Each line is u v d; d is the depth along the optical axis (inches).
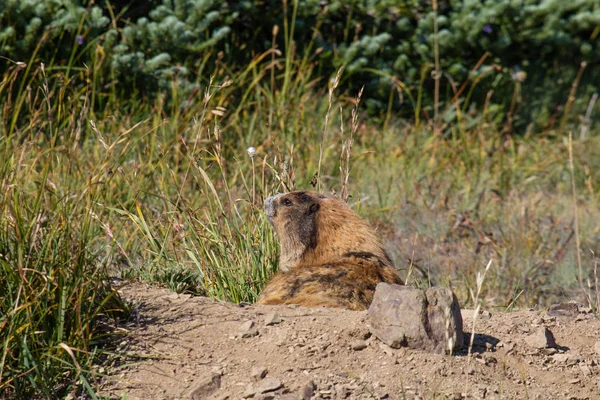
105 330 282.8
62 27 573.0
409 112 745.6
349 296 309.9
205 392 252.2
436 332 267.4
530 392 258.4
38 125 511.8
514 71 788.0
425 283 432.8
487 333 290.0
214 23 665.6
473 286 452.1
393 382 255.0
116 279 332.8
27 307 258.7
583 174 697.0
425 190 605.3
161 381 258.8
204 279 348.8
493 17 724.7
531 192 649.0
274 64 678.5
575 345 290.0
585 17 776.3
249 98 645.3
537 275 469.1
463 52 756.6
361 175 608.4
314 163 577.6
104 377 260.5
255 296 349.4
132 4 650.8
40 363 256.2
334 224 358.9
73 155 399.9
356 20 719.1
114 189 455.2
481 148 676.1
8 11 557.6
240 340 276.4
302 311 295.3
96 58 558.6
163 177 432.5
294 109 626.8
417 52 732.7
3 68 563.2
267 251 379.2
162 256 373.7
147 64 592.1
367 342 270.8
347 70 698.2
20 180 350.3
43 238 292.4
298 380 254.7
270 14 681.6
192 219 379.2
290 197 366.3
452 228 529.7
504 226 554.9
